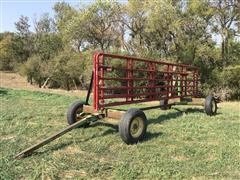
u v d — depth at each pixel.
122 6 24.97
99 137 7.30
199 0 20.12
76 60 27.09
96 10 25.66
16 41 48.75
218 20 20.75
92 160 5.76
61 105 12.63
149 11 22.02
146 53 22.25
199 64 21.17
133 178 5.03
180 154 6.24
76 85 28.41
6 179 4.81
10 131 7.77
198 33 21.03
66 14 35.25
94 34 28.30
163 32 22.34
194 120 9.78
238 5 20.16
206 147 6.72
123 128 6.73
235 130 8.51
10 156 5.82
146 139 7.25
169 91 10.55
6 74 44.12
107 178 5.04
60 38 35.09
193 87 12.31
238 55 21.42
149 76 9.56
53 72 29.03
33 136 7.44
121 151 6.36
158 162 5.71
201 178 5.11
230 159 5.94
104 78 7.55
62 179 4.96
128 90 8.41
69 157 5.91
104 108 7.56
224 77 20.36
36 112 10.58
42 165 5.43
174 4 21.55
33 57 32.75
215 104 11.29
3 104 12.57
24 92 17.61
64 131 6.66
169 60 21.48
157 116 10.30
